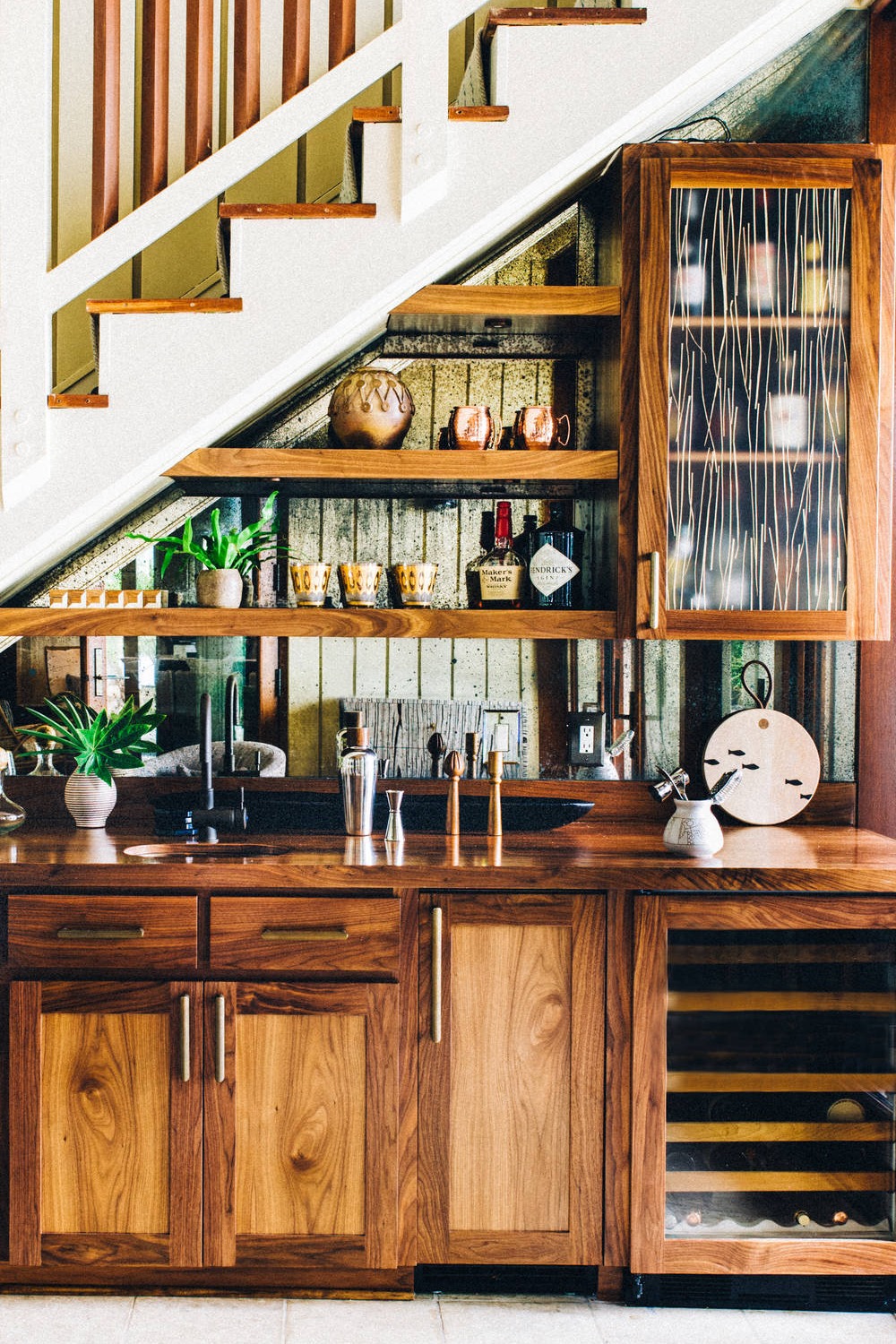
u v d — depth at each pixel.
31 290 2.17
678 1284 2.09
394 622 2.29
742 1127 2.11
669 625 2.28
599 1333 1.98
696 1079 2.10
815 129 2.56
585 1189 2.04
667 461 2.27
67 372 2.72
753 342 2.29
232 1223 2.01
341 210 2.14
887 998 2.09
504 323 2.37
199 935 2.02
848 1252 2.05
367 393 2.33
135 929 2.01
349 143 2.21
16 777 2.62
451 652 2.61
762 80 2.54
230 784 2.60
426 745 2.61
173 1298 2.08
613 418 2.36
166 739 2.62
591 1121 2.04
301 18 2.22
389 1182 2.02
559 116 2.14
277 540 2.62
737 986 2.40
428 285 2.31
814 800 2.59
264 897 2.02
